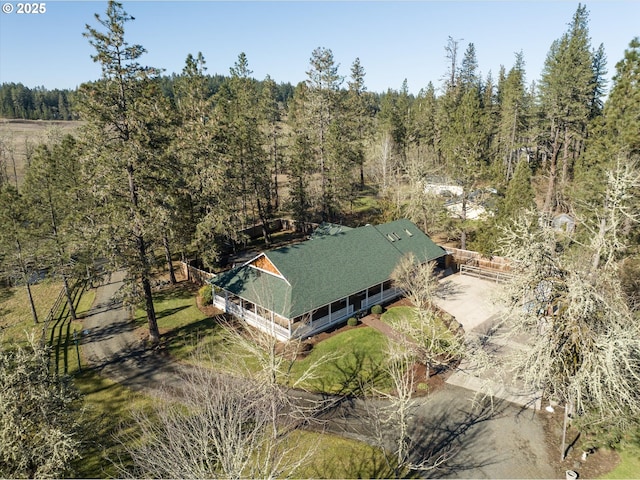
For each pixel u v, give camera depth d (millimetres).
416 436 18266
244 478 11672
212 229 38250
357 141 67562
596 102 55312
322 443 17797
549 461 16703
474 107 52469
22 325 32219
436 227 45906
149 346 26781
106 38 23047
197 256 42625
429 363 22281
